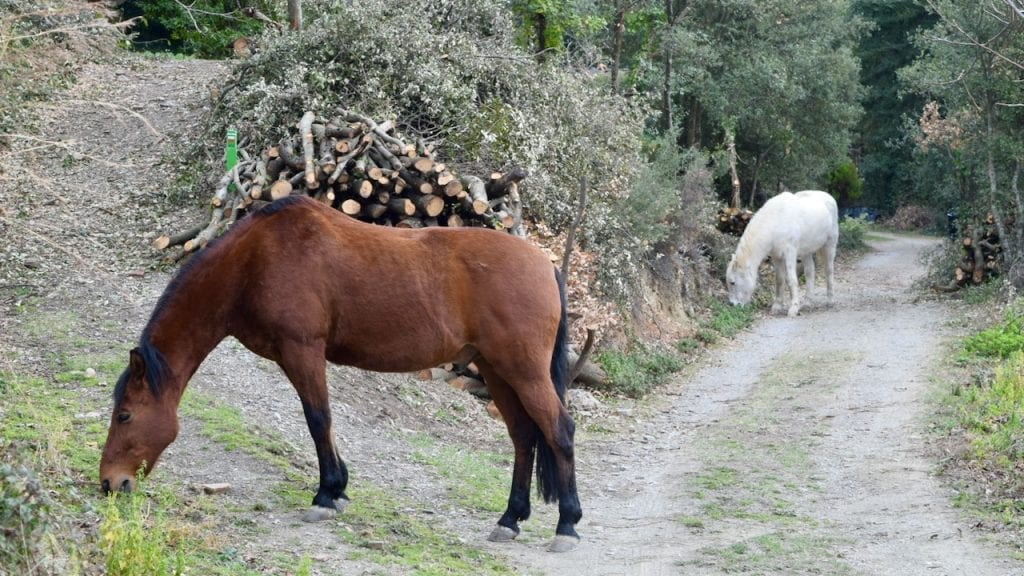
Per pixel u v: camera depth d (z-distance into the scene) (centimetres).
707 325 1773
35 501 442
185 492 662
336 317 631
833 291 2178
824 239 1970
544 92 1477
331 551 589
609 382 1294
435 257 642
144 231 1241
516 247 652
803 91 2784
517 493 674
